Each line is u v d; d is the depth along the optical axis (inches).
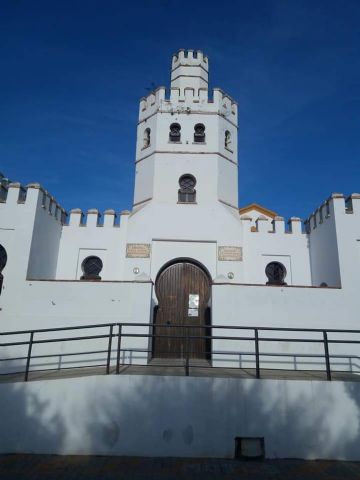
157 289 573.9
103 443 316.2
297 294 483.5
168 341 545.6
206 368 411.2
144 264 582.2
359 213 529.0
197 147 658.8
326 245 559.8
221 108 697.0
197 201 622.5
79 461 298.5
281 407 327.6
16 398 327.6
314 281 604.1
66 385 330.0
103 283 488.7
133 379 331.0
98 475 269.9
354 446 320.8
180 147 657.6
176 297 570.3
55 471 277.0
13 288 490.6
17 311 481.7
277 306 477.1
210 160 650.8
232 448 315.6
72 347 464.4
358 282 498.0
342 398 332.5
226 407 325.7
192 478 267.9
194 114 681.0
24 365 459.8
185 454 313.3
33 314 479.8
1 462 295.0
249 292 479.2
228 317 468.8
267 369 430.0
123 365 428.1
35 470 278.7
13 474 271.0
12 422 322.7
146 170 660.7
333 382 336.5
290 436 321.1
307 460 313.3
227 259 588.4
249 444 316.2
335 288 490.3
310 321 474.9
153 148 661.9
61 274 605.3
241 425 322.0
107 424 320.5
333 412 328.5
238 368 425.7
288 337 469.4
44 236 559.5
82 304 481.7
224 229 603.8
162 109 682.2
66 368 444.1
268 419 324.2
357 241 518.9
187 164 647.8
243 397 328.8
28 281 492.7
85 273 613.3
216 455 313.9
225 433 319.6
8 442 318.3
